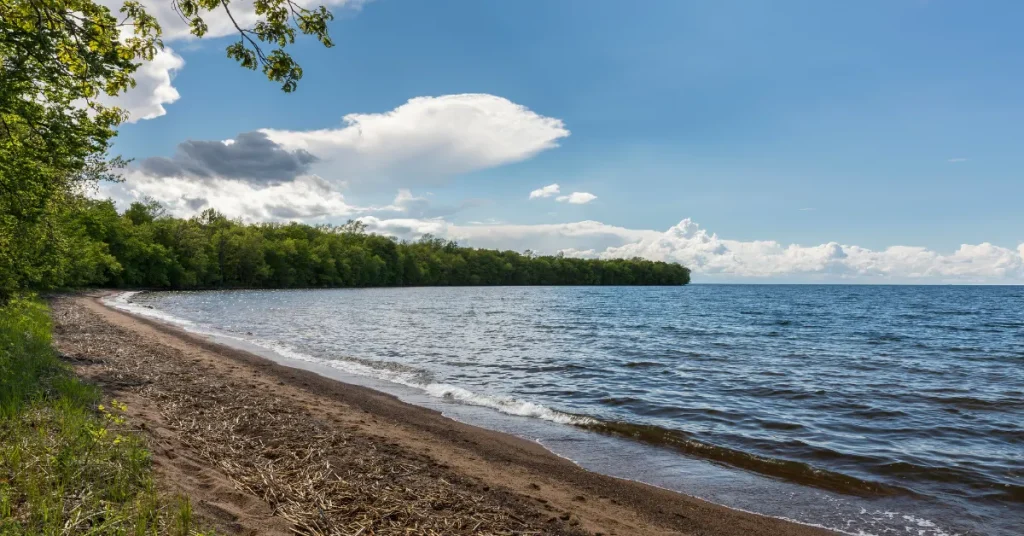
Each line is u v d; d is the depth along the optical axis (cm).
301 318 3722
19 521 382
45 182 1068
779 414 1188
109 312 2994
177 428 731
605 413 1177
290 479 590
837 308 6800
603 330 3300
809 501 709
